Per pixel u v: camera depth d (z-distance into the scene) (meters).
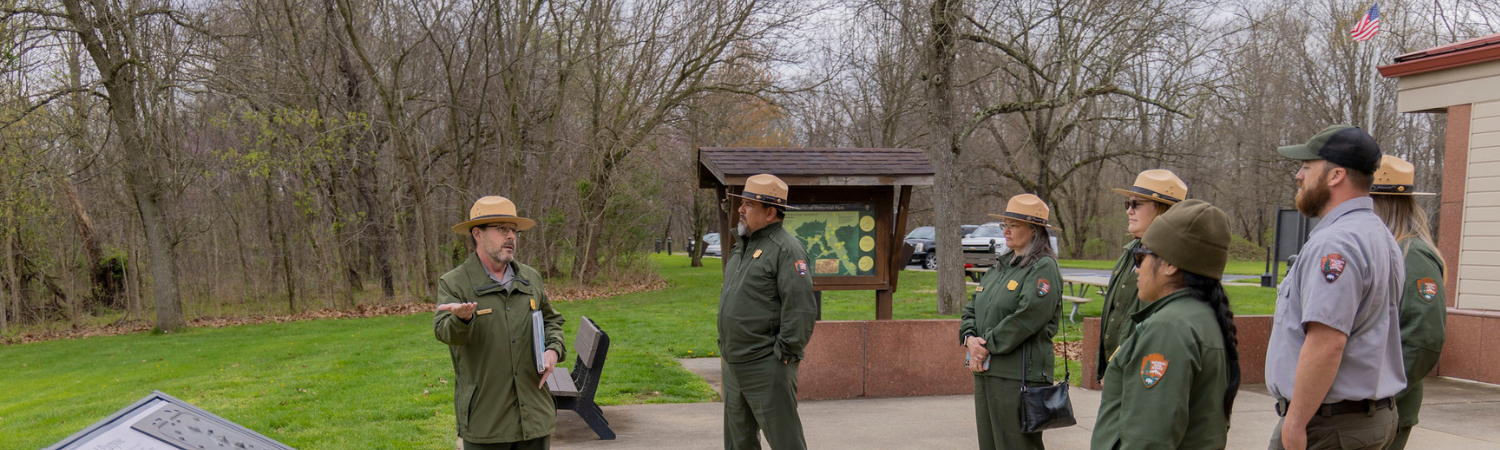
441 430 5.97
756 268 4.21
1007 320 4.04
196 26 14.24
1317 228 2.76
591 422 5.66
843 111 28.69
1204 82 18.03
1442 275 3.33
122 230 16.61
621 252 21.98
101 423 1.87
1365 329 2.64
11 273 14.98
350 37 16.81
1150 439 2.36
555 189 21.02
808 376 7.01
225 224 16.66
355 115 16.42
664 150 23.38
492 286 3.71
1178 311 2.45
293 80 16.11
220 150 15.41
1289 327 2.77
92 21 13.28
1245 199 36.25
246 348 11.63
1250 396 6.98
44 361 11.67
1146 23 14.05
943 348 7.20
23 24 13.27
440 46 17.86
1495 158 7.43
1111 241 38.62
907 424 6.12
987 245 25.12
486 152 20.20
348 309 16.94
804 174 6.95
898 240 7.34
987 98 26.12
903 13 13.58
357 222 17.58
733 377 4.33
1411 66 8.02
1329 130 2.79
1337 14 25.81
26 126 13.99
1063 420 3.93
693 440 5.70
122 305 16.67
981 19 14.97
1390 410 2.78
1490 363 7.31
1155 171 3.88
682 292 19.84
